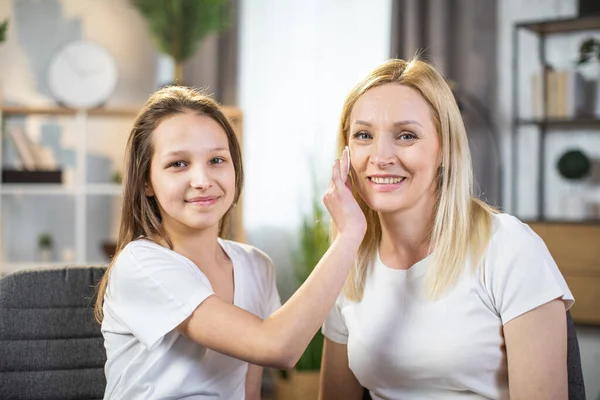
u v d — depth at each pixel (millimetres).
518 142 3852
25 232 3953
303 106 3961
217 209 1203
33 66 3945
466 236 1220
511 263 1178
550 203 3795
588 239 3230
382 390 1297
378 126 1206
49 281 1431
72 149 3922
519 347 1156
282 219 3943
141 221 1266
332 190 1218
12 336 1393
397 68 1260
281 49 3965
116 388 1213
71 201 3971
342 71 3953
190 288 1148
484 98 3871
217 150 1203
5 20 3641
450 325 1203
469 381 1202
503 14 3861
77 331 1427
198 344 1199
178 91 1271
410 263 1289
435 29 3814
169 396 1181
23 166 3619
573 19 3436
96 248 3973
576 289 3244
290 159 3947
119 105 3973
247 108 3957
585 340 3553
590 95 3580
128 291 1193
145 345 1159
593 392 3521
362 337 1297
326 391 1430
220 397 1243
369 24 3943
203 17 3588
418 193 1213
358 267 1344
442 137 1225
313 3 3967
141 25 3986
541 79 3479
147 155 1233
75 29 3961
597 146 3689
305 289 1126
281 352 1088
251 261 1370
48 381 1399
